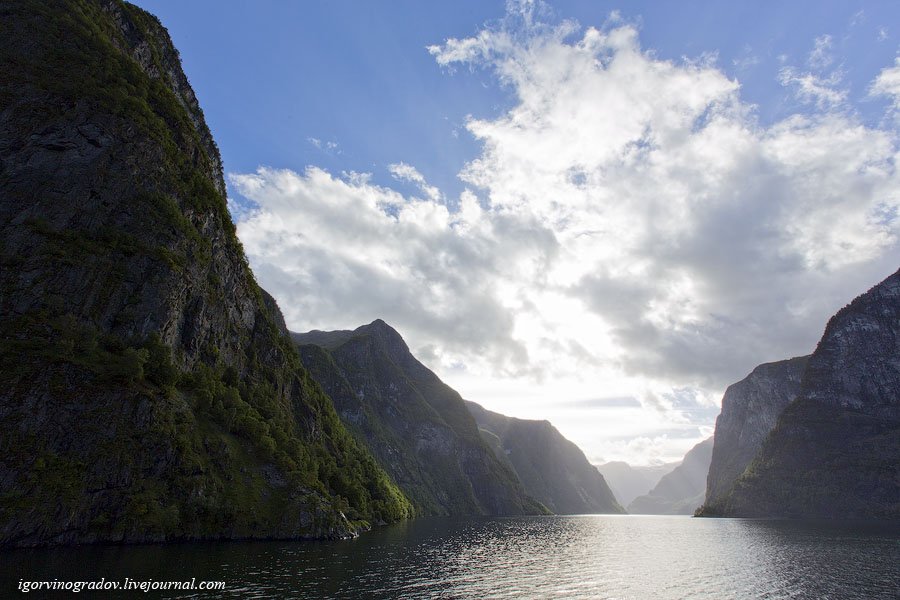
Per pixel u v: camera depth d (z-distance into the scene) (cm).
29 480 7338
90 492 7800
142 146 12394
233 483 10094
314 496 11306
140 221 11506
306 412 16762
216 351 13062
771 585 7081
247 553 7656
